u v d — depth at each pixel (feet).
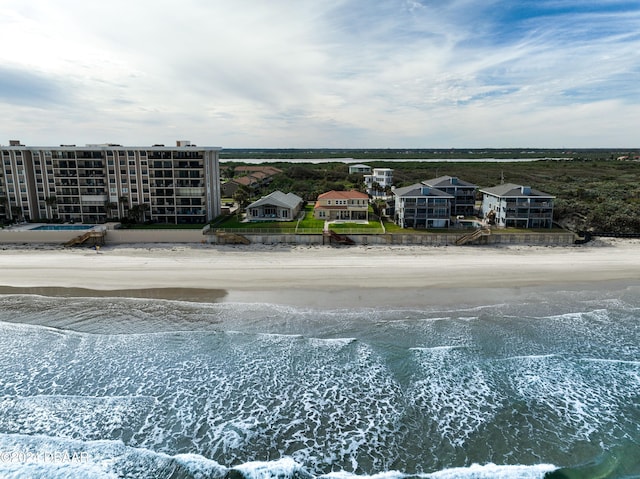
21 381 101.71
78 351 114.01
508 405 94.17
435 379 102.37
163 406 93.61
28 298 148.36
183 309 138.62
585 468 77.82
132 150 246.88
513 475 75.77
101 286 159.12
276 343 117.08
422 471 76.79
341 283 160.86
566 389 99.50
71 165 249.96
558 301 145.48
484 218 259.19
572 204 280.31
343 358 110.11
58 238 217.97
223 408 92.99
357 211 261.03
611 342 118.93
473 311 136.87
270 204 257.14
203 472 76.79
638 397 96.99
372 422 88.99
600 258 193.36
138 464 78.54
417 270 175.42
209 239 220.64
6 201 252.62
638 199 317.01
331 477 75.31
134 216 249.14
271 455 80.79
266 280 164.25
